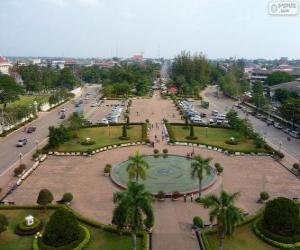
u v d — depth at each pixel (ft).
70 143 326.03
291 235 157.89
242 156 295.07
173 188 220.23
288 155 298.15
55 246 149.07
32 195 210.38
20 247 153.07
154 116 474.49
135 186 141.59
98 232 165.89
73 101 627.05
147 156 290.35
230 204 140.97
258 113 508.53
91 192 215.92
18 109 417.28
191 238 161.58
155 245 154.81
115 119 431.43
